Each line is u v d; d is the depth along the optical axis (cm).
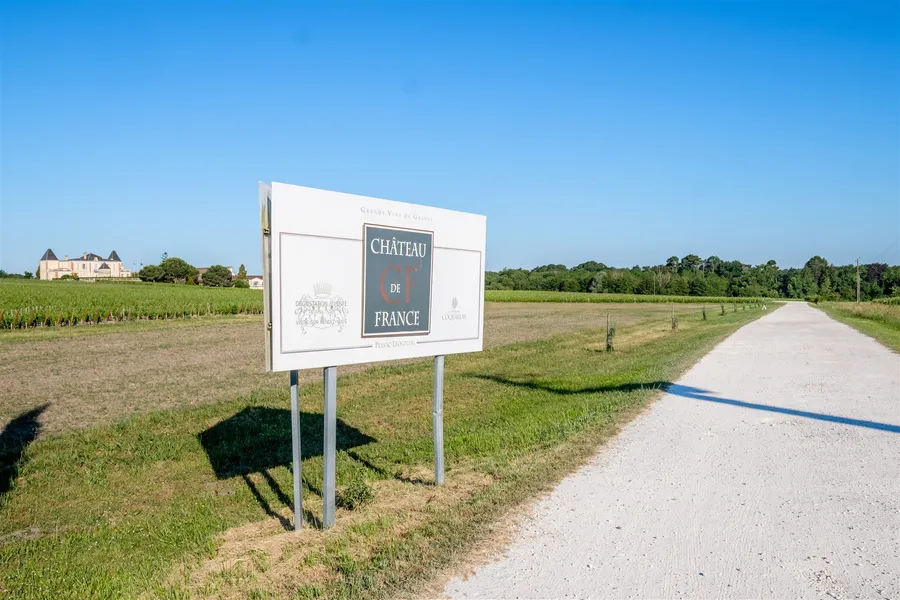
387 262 520
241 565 425
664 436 764
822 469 621
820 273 13862
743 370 1377
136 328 2781
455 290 589
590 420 851
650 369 1413
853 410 914
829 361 1528
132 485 645
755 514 498
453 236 582
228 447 781
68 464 711
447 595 368
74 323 2917
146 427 895
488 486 583
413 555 423
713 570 399
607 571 398
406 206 535
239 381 1345
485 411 998
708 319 4097
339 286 484
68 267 16725
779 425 821
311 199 459
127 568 439
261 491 612
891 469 618
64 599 388
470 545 440
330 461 487
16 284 6731
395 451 743
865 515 493
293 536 476
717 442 734
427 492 574
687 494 548
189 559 441
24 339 2231
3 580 421
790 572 395
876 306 5028
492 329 3114
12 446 799
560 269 16375
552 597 365
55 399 1129
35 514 565
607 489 562
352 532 475
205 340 2281
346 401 1100
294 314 454
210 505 571
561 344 2231
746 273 14138
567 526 475
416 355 553
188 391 1218
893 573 393
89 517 557
